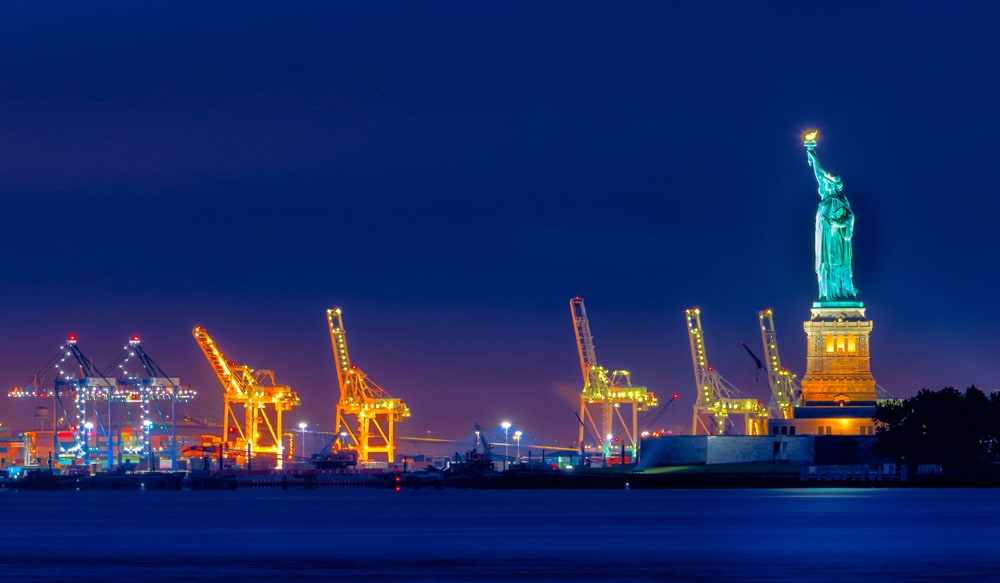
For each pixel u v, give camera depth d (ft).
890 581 515.09
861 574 535.19
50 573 554.05
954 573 536.01
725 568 557.74
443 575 541.34
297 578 533.96
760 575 534.78
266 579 531.50
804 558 590.55
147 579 533.14
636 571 551.18
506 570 556.51
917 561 575.79
